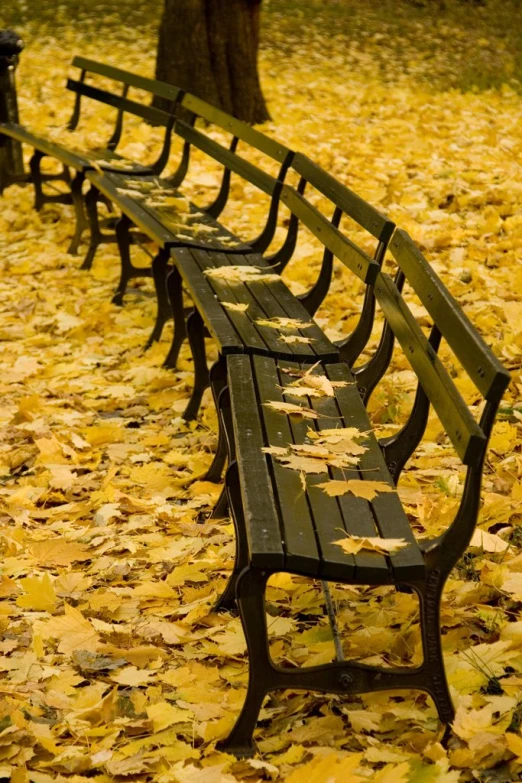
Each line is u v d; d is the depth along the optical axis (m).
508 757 3.60
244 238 11.23
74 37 26.17
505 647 4.18
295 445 4.55
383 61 24.28
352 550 3.64
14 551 5.54
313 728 3.88
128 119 17.80
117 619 4.86
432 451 6.39
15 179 13.03
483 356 3.62
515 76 21.80
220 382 6.01
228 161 9.51
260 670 3.75
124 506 6.06
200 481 6.30
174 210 9.45
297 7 30.31
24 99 19.64
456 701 3.91
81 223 11.39
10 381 8.24
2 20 28.09
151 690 4.21
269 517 3.88
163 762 3.76
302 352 5.94
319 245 10.97
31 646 4.66
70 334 9.29
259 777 3.68
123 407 7.72
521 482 5.80
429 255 10.07
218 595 5.01
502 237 10.46
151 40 25.81
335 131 16.42
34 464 6.84
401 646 4.39
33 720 4.05
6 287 10.69
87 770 3.78
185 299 9.93
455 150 14.39
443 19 29.30
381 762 3.67
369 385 5.59
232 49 17.02
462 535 3.68
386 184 12.67
